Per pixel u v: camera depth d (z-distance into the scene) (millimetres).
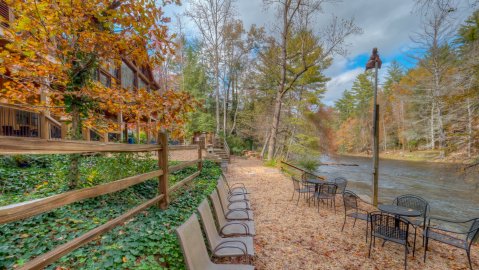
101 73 8859
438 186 12023
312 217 5215
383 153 29828
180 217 3295
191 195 4535
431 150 21625
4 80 4773
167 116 3992
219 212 3654
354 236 4230
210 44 21688
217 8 19672
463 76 9992
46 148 1424
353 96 40875
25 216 1224
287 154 19156
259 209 5715
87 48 3855
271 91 20812
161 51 4043
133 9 3486
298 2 12852
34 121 6492
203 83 25297
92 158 5133
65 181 4289
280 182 9055
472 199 9484
